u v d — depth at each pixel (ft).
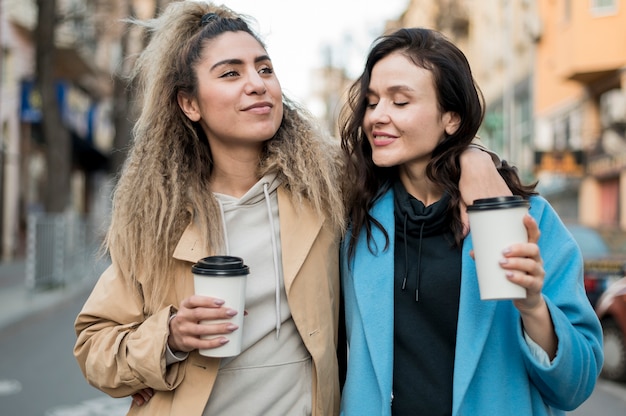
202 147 6.20
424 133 5.72
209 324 4.99
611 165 47.91
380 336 5.66
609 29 47.50
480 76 87.30
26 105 66.23
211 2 6.29
